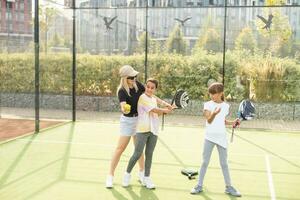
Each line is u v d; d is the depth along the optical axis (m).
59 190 5.91
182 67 14.14
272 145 9.40
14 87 15.66
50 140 9.40
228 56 13.87
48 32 15.61
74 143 9.14
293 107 13.30
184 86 14.13
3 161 7.46
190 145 9.16
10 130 10.56
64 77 15.19
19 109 14.98
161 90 14.31
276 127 11.91
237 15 14.99
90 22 15.80
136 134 5.89
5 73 15.68
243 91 13.77
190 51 15.23
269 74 13.63
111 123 11.98
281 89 13.61
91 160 7.66
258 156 8.29
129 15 15.53
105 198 5.60
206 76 13.98
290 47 14.54
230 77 13.81
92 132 10.52
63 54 15.37
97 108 14.77
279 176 6.87
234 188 5.88
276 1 14.68
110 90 14.89
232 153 8.53
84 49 15.87
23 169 6.96
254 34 14.81
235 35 15.01
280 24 14.59
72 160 7.63
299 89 13.51
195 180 6.53
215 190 6.04
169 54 14.57
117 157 6.07
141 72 14.52
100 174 6.76
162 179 6.55
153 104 5.78
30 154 8.03
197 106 13.80
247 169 7.27
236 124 5.95
